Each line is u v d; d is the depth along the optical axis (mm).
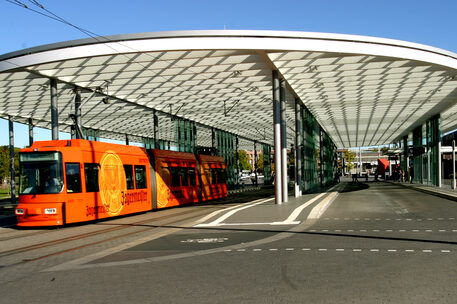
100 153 17641
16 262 9055
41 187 15438
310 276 6875
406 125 46781
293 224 14102
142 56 19078
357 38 18266
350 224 13781
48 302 5844
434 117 38719
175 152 25250
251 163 135500
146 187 21109
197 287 6371
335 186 47656
